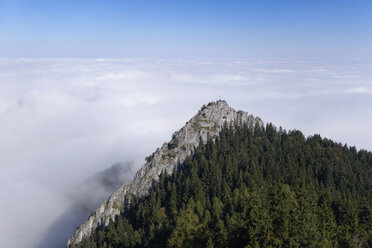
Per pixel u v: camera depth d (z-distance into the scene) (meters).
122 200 145.62
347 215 66.94
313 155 145.38
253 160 130.62
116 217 135.38
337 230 57.69
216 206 94.50
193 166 134.62
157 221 105.81
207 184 119.75
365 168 144.38
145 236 98.62
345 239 56.88
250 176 119.00
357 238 64.88
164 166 151.88
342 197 77.81
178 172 144.62
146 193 141.62
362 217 72.25
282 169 126.56
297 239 46.91
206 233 65.69
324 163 139.62
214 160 134.88
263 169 128.00
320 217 60.22
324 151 153.75
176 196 116.06
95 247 113.94
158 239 92.25
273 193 59.47
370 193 116.44
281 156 139.88
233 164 129.75
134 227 116.69
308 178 119.69
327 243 50.12
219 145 151.88
